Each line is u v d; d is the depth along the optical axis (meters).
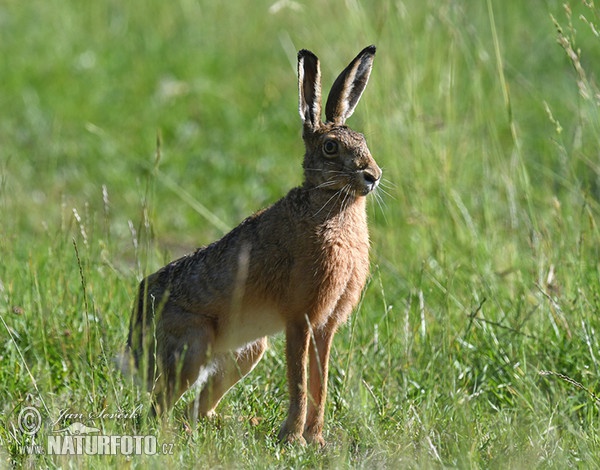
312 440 11.36
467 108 18.83
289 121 22.81
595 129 15.15
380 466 10.25
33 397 11.89
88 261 13.68
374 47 12.60
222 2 28.12
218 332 11.95
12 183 19.92
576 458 10.34
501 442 10.60
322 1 24.09
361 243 11.66
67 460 9.91
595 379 12.29
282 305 11.59
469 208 17.00
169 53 26.14
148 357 11.80
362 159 11.39
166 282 12.11
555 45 22.94
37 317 13.42
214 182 20.81
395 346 13.23
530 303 13.98
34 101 23.66
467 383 12.34
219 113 23.30
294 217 11.44
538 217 15.90
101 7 28.56
